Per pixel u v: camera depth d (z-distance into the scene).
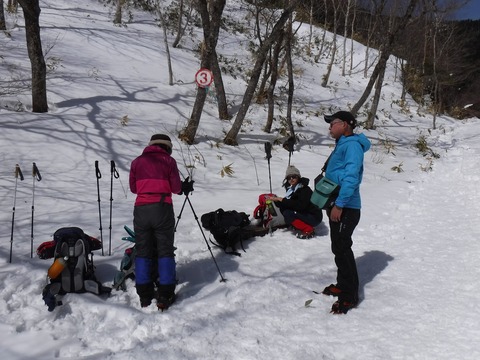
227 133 11.54
